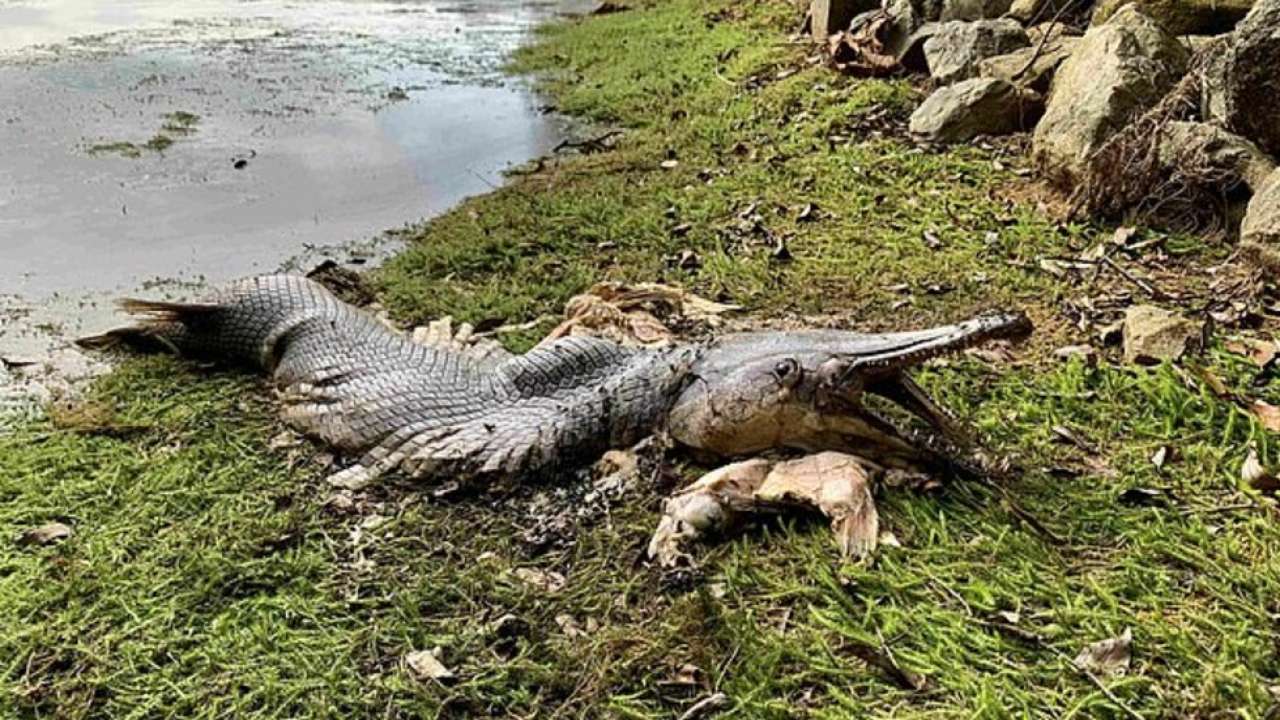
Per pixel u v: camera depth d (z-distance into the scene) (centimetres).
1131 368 129
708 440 109
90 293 167
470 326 148
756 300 159
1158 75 191
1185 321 135
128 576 99
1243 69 172
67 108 272
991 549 98
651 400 114
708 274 169
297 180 226
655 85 299
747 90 282
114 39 359
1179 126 176
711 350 115
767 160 225
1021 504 104
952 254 173
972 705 81
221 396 135
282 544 104
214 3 441
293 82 310
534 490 112
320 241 193
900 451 108
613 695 84
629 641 90
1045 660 85
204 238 193
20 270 176
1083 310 148
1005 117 223
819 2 310
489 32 397
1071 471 110
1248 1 214
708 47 335
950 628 89
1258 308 145
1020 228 180
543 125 270
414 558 102
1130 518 102
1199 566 95
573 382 120
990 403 124
